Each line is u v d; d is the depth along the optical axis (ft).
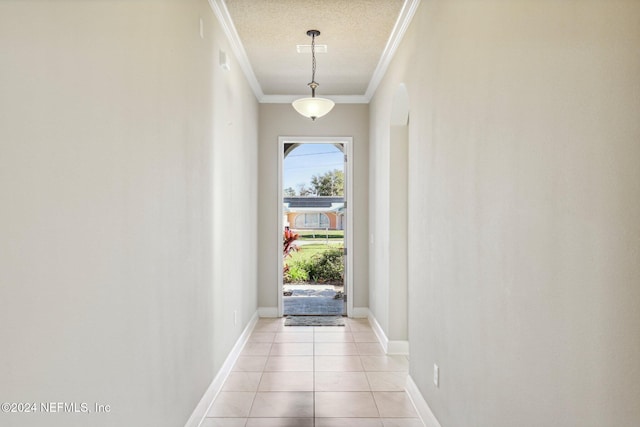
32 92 3.81
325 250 21.80
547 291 4.34
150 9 6.32
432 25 8.73
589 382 3.68
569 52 3.97
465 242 6.77
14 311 3.60
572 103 3.92
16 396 3.62
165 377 7.06
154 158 6.50
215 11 10.44
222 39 11.41
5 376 3.51
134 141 5.79
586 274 3.72
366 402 10.38
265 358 13.70
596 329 3.59
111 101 5.15
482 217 6.07
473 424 6.45
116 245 5.29
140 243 6.00
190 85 8.39
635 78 3.18
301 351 14.42
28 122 3.76
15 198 3.62
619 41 3.34
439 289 8.23
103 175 4.97
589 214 3.68
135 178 5.83
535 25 4.57
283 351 14.43
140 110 5.98
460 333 7.02
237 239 13.82
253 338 15.98
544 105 4.40
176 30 7.52
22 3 3.69
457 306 7.17
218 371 11.06
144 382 6.19
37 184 3.87
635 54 3.18
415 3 10.01
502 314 5.41
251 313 17.11
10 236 3.56
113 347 5.23
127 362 5.62
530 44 4.68
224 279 11.72
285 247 21.72
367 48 13.66
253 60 14.82
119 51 5.36
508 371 5.24
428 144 9.02
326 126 19.17
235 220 13.37
